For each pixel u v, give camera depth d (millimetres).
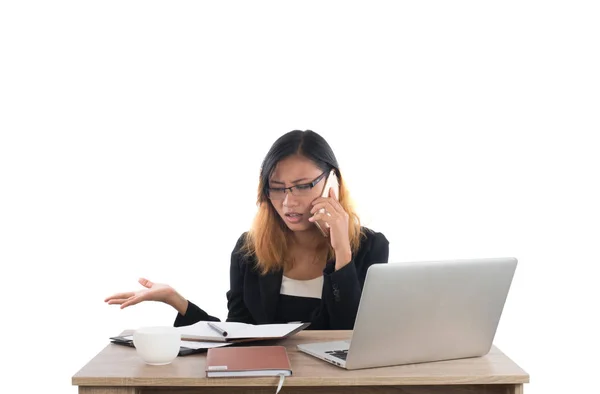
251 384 2355
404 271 2422
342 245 3145
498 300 2631
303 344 2734
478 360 2615
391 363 2514
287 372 2371
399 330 2475
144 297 3109
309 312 3408
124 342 2775
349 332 2998
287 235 3449
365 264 3434
